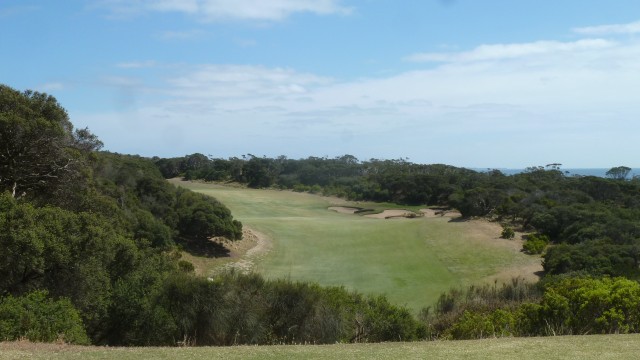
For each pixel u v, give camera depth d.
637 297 13.76
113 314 18.75
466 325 17.89
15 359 9.70
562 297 14.70
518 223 67.69
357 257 56.72
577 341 11.58
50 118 28.83
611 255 40.50
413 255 56.88
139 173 57.56
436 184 99.31
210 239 55.66
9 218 18.08
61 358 9.94
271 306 18.03
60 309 13.95
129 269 22.00
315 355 10.48
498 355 10.29
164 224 48.53
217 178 121.56
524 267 49.78
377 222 76.56
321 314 17.98
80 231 20.02
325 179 120.50
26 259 17.58
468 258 54.41
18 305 13.19
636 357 9.96
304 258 55.91
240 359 10.09
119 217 31.05
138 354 10.50
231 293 17.70
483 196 74.38
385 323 19.23
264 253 56.66
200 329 17.38
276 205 95.44
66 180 28.66
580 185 79.06
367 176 118.12
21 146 26.64
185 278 18.22
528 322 15.13
